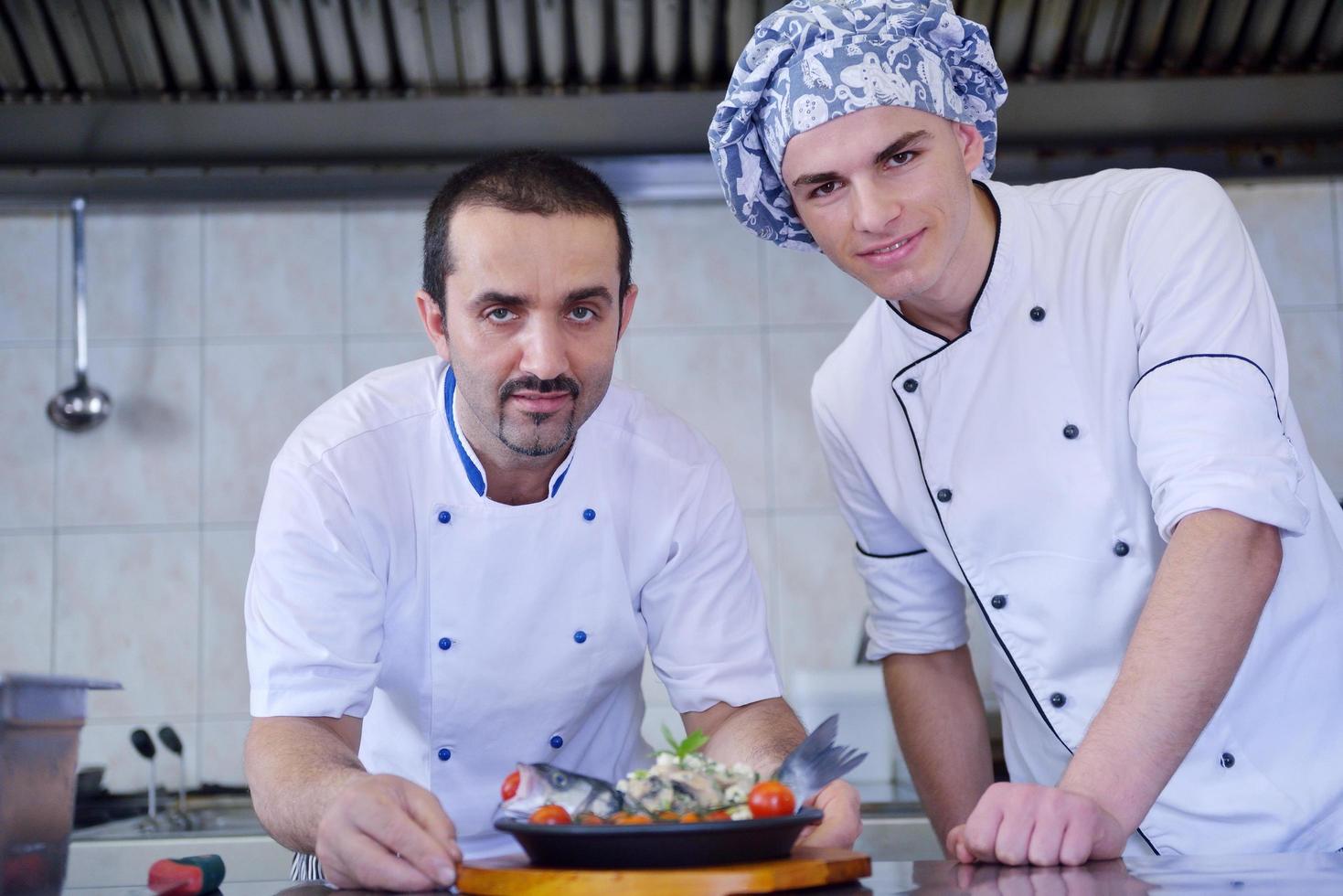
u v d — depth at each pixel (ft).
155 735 8.97
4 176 8.19
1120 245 4.00
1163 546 4.00
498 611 4.20
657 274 9.52
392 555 4.10
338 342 9.36
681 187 8.16
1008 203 4.21
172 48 7.38
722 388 9.45
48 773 2.86
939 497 4.27
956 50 3.90
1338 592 3.97
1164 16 7.25
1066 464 4.07
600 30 7.27
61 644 9.05
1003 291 4.13
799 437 9.41
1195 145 8.02
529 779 2.76
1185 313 3.73
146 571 9.12
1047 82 7.39
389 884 2.79
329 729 3.77
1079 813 2.98
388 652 4.23
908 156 3.78
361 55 7.40
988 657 7.19
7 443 9.21
